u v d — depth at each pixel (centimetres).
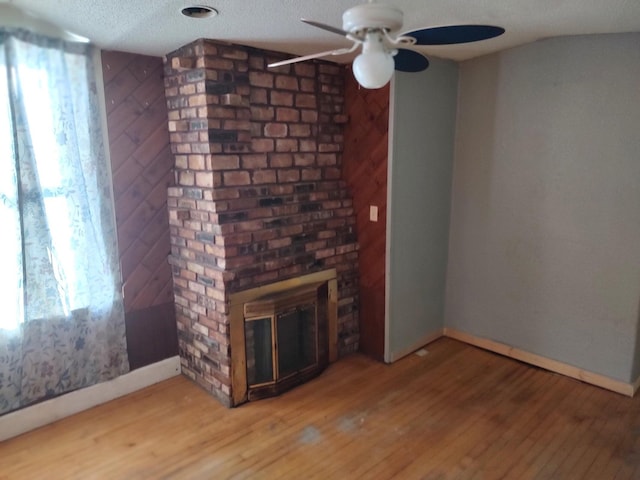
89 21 215
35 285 246
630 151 264
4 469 226
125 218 281
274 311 279
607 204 277
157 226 296
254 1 188
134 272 289
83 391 275
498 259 335
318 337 314
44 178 243
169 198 296
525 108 304
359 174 327
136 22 216
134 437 250
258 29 230
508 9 206
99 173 264
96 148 261
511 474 217
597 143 276
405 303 338
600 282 287
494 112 321
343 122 326
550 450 234
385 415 267
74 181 253
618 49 261
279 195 293
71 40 243
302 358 308
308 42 258
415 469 221
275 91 286
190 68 257
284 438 246
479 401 281
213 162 260
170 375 314
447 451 234
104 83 262
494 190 329
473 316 358
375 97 306
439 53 308
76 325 267
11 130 227
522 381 304
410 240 330
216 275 266
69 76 247
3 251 233
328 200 321
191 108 267
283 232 291
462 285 361
